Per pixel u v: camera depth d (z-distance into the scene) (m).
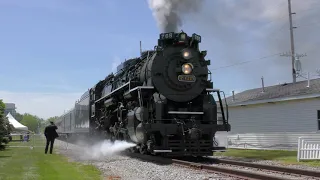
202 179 8.36
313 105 18.47
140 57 15.99
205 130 12.88
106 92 19.69
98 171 10.84
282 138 20.11
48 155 17.28
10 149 21.77
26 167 11.77
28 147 24.02
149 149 12.61
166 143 12.51
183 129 12.53
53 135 18.81
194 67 13.87
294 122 19.47
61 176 9.60
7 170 10.89
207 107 13.45
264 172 9.85
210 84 14.29
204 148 12.82
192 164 10.59
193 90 13.72
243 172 8.49
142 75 14.27
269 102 20.80
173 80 13.48
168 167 10.93
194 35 14.00
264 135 21.33
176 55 13.75
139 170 10.49
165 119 12.80
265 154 16.73
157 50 13.53
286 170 9.43
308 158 13.51
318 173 8.49
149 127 12.27
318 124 18.19
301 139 13.53
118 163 12.63
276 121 20.58
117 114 16.64
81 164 12.98
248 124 22.61
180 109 13.44
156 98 13.10
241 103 22.67
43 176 9.58
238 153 17.50
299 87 20.88
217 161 12.52
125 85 14.95
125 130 14.80
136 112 13.16
